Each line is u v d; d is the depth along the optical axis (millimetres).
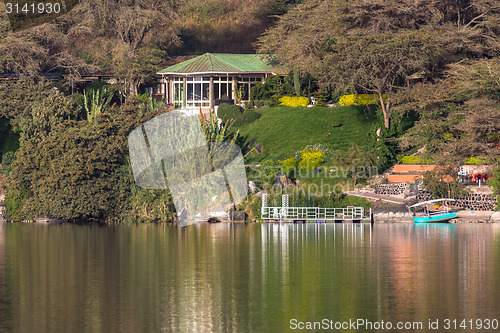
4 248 42500
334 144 70938
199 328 22500
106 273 32562
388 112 69625
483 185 61375
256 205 62094
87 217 64438
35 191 63719
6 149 79312
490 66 62938
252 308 25109
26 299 26547
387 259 36969
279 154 69188
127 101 67875
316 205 61375
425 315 24188
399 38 68375
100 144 62562
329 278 31031
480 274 31859
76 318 23609
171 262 36188
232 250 41188
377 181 64188
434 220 58906
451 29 73062
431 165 62938
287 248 41938
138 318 23609
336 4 75625
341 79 69938
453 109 66188
